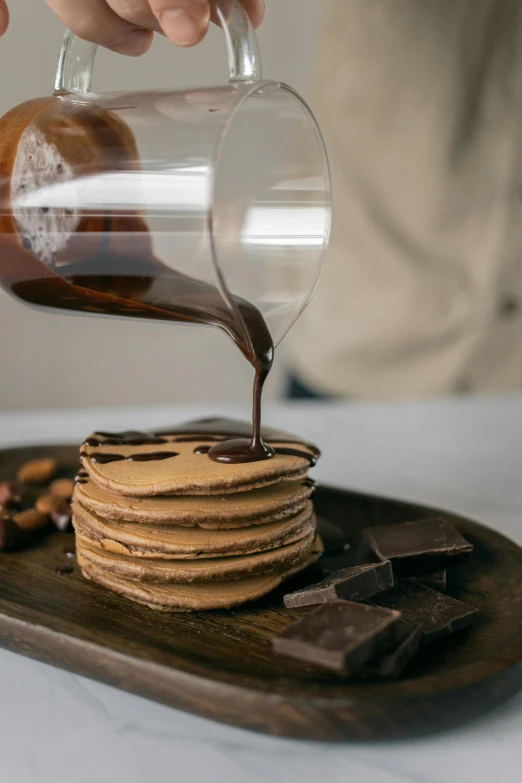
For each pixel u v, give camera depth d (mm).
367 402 810
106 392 1176
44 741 378
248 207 443
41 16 945
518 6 755
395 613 408
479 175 796
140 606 453
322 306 887
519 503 591
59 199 424
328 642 394
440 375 842
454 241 816
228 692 380
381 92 811
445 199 807
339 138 842
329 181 468
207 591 453
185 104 421
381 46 802
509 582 470
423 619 427
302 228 462
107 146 417
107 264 424
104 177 415
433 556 473
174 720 391
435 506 585
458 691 380
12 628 425
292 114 449
